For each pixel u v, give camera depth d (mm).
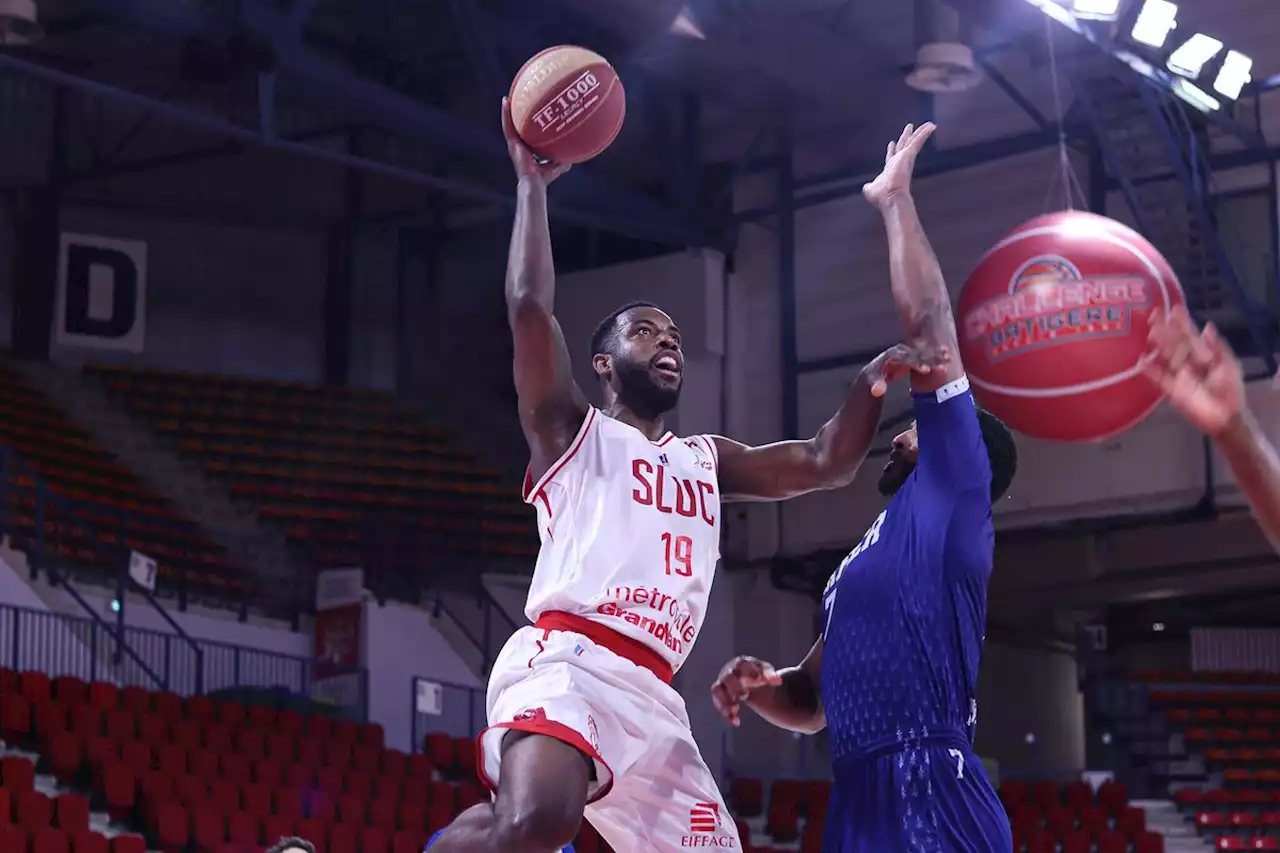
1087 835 17641
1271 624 24188
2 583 15195
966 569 3512
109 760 13008
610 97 3779
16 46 21156
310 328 22922
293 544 19516
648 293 20172
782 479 3971
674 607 3758
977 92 18875
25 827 11453
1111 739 21203
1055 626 24328
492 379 22531
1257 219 17141
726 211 20203
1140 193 17750
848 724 3523
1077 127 18031
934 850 3338
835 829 3504
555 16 17188
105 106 22141
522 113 3762
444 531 20203
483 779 3645
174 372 21641
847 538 19234
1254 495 2104
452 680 18422
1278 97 17109
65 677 14078
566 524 3775
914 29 16969
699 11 16891
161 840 12656
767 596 19922
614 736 3619
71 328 21703
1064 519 17875
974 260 18844
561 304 20859
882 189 3715
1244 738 20891
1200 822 19109
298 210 22953
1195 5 17359
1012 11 15984
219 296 22609
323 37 21359
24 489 17875
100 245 22031
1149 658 24891
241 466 20594
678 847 3744
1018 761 23531
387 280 23125
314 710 16922
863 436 3924
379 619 17875
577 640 3682
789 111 19797
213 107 22219
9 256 21594
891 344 19219
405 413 22219
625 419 4004
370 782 15047
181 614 17141
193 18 13984
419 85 21828
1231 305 17141
